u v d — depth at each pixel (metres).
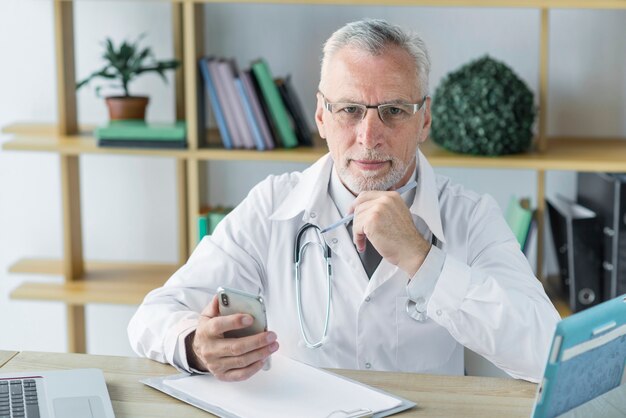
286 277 2.03
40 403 1.52
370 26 1.84
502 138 2.71
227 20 3.09
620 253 2.69
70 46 2.99
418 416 1.51
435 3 2.62
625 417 1.43
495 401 1.58
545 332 1.71
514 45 3.03
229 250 2.04
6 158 3.28
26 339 3.42
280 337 2.04
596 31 3.00
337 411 1.50
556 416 1.40
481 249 1.98
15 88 3.21
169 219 3.26
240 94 2.78
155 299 1.90
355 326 1.98
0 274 3.37
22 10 3.16
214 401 1.55
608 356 1.43
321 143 2.93
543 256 2.88
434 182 2.00
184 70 3.06
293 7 3.07
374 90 1.81
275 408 1.52
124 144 2.82
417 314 1.87
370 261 2.00
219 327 1.59
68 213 3.01
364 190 1.87
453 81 2.78
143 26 3.12
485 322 1.70
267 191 2.10
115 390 1.61
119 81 3.16
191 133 2.81
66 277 3.05
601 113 3.04
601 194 2.75
